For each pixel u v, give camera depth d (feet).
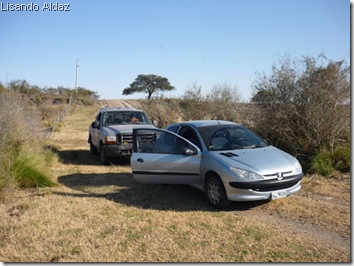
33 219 20.26
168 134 25.14
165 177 24.58
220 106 61.36
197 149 23.57
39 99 86.79
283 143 36.40
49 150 38.75
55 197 24.72
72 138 64.80
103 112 42.52
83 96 196.44
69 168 35.76
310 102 34.22
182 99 65.98
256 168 20.90
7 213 21.44
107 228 18.86
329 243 16.60
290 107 35.27
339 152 31.73
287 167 21.58
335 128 33.47
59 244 17.01
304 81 34.91
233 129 25.57
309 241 16.84
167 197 24.80
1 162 25.31
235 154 22.57
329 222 19.21
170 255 15.64
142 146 25.86
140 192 26.17
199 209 22.03
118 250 16.21
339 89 33.73
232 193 20.89
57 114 106.83
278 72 36.88
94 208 22.22
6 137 27.61
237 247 16.31
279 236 17.44
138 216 20.66
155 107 63.82
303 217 20.11
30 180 27.45
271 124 36.96
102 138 37.86
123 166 36.99
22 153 28.84
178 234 17.88
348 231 17.93
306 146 34.50
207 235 17.67
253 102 38.99
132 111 43.14
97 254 15.87
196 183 24.02
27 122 35.17
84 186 28.14
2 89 44.14
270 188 20.90
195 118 63.00
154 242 16.98
